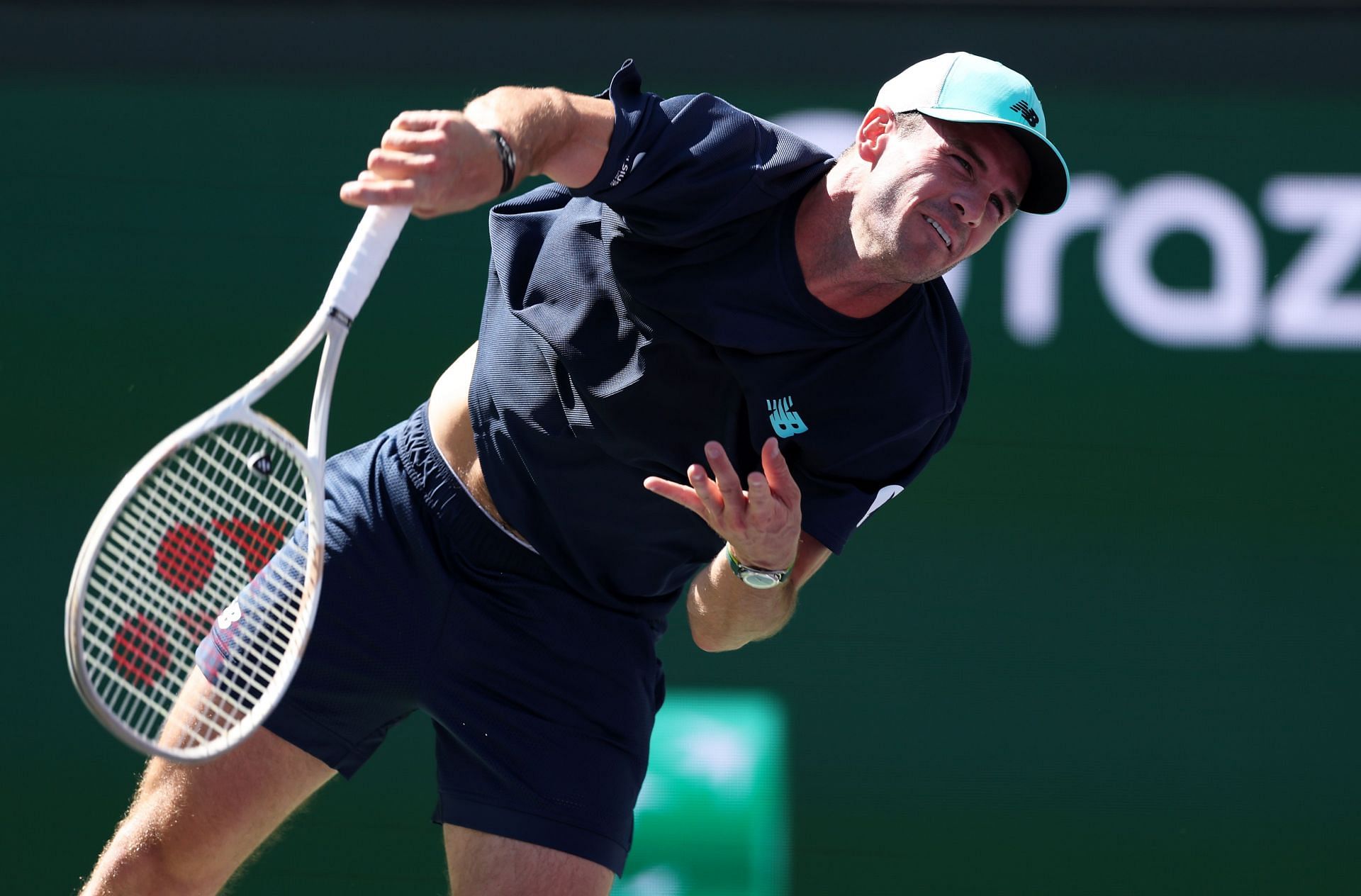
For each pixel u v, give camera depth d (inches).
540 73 753.0
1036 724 717.9
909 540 729.0
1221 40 745.6
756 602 416.5
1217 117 745.0
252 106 751.1
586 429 404.2
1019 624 724.0
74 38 750.5
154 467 318.0
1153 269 740.7
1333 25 742.5
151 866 419.2
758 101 751.1
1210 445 733.3
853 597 726.5
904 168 370.9
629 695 439.5
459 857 436.8
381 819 718.5
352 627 429.4
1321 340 735.1
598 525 422.0
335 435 740.7
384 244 342.6
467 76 753.0
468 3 754.2
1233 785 713.0
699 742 719.7
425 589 432.8
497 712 429.4
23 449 737.0
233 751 422.3
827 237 377.7
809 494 410.9
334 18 753.0
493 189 336.8
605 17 753.0
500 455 419.8
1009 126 367.6
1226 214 741.3
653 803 716.7
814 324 379.9
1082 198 743.7
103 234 745.0
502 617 430.6
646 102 370.9
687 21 752.3
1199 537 728.3
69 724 719.7
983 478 732.7
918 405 394.3
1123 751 717.9
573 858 425.4
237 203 748.0
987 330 741.3
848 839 713.0
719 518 369.1
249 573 472.4
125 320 742.5
